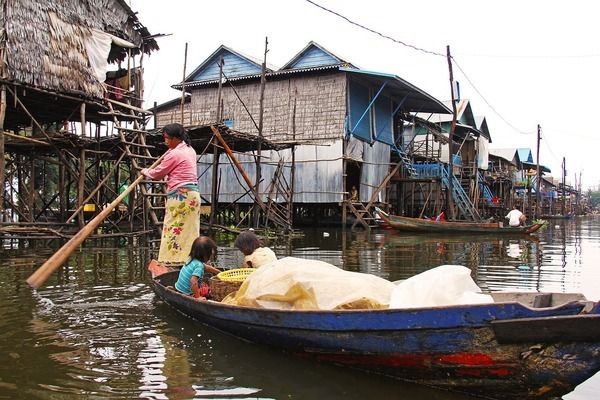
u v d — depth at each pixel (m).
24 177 20.02
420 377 3.85
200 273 5.88
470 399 3.67
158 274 6.73
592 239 19.97
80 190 13.39
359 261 11.24
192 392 3.69
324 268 4.61
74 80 13.04
